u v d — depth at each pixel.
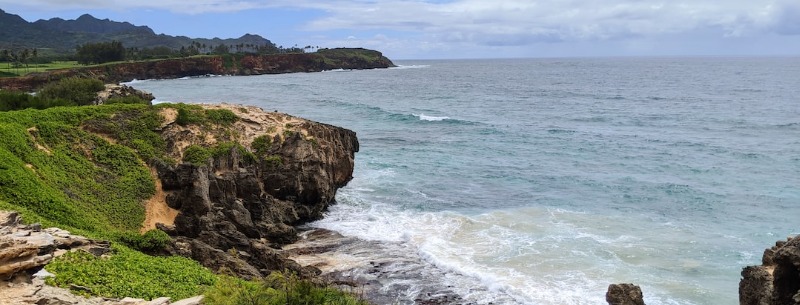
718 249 39.59
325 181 49.53
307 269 35.00
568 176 62.25
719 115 111.94
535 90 180.00
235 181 44.19
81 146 41.94
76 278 22.69
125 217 36.97
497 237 41.75
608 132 92.75
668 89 177.25
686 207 50.28
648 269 35.84
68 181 37.00
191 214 39.69
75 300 20.91
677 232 43.28
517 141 84.31
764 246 40.34
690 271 35.69
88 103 91.50
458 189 56.50
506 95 162.12
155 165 42.69
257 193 44.72
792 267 22.45
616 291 29.58
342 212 48.97
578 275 34.69
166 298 21.72
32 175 34.38
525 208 49.75
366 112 115.25
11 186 31.44
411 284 33.66
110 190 38.88
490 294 32.25
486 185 58.28
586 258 37.50
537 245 39.91
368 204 51.16
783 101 135.88
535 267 35.88
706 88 178.25
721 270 35.94
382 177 60.75
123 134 45.16
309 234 43.25
